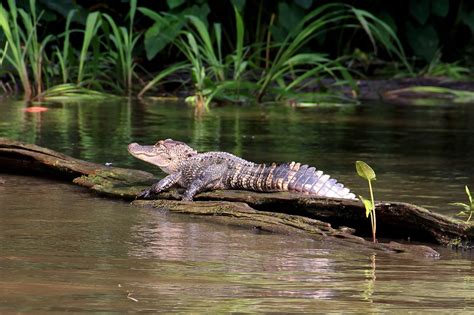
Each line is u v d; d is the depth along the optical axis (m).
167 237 8.65
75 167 11.52
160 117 18.00
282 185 10.16
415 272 7.60
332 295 6.73
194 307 6.28
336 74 25.44
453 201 10.45
